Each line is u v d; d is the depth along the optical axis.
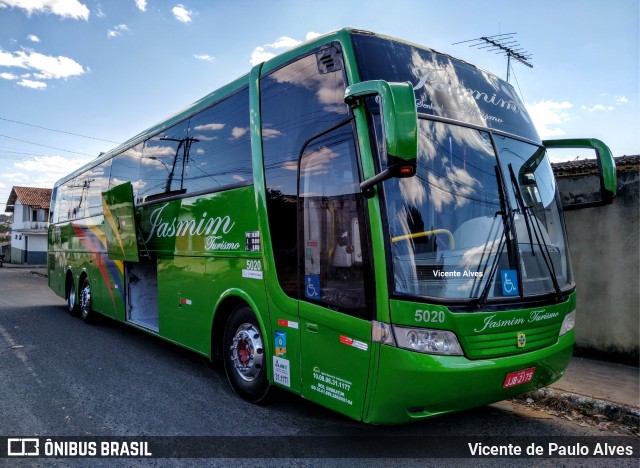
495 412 5.09
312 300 4.17
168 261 6.74
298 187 4.43
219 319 5.68
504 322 3.71
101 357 7.09
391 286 3.49
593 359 6.88
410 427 4.59
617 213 6.70
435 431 4.53
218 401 5.21
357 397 3.70
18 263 45.28
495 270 3.80
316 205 4.20
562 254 4.62
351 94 3.64
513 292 3.86
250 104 5.19
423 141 3.91
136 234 7.41
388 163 3.37
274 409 4.98
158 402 5.16
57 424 4.52
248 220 5.08
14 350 7.43
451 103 4.29
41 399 5.20
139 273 7.81
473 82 4.65
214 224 5.69
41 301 14.44
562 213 4.90
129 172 8.23
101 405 5.04
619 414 4.91
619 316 6.66
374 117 3.75
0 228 71.44
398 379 3.42
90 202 9.95
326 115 4.18
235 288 5.23
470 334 3.54
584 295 7.00
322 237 4.11
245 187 5.16
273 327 4.67
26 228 43.47
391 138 3.16
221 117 5.77
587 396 5.27
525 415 5.03
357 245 3.75
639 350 6.48
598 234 6.86
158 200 7.14
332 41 4.23
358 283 3.72
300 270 4.34
